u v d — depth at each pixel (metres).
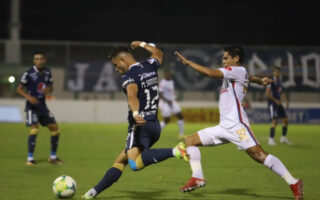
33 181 27.56
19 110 86.12
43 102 34.62
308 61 88.31
